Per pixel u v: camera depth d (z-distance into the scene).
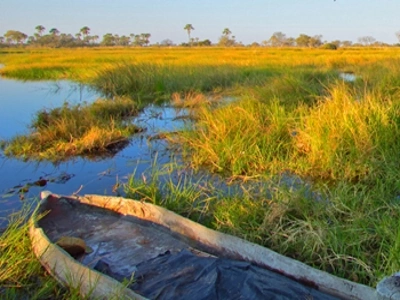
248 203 4.71
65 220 4.60
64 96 14.37
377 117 6.33
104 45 94.69
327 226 4.03
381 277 3.26
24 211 4.96
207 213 4.73
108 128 8.43
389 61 15.87
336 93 7.52
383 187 4.92
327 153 5.93
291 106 8.59
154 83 13.60
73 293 3.20
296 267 3.27
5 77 21.81
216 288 3.11
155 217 4.40
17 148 7.48
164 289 3.21
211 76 14.50
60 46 85.31
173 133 8.31
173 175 6.17
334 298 3.03
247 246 3.62
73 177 6.25
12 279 3.47
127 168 6.61
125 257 3.88
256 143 6.63
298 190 4.89
